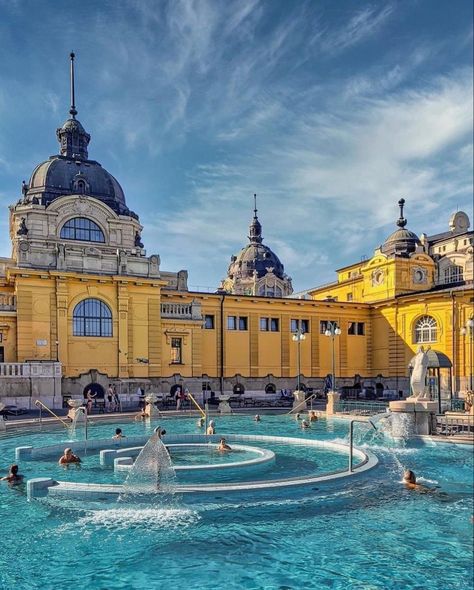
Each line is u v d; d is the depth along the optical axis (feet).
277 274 302.04
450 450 73.67
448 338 157.79
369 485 52.34
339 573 33.83
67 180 166.61
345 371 181.37
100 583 31.94
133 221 166.91
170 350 150.00
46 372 120.88
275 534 39.68
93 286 137.80
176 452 70.49
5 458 66.33
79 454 69.56
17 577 32.68
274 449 71.72
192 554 35.99
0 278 138.00
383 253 186.70
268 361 170.40
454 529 41.60
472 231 184.65
